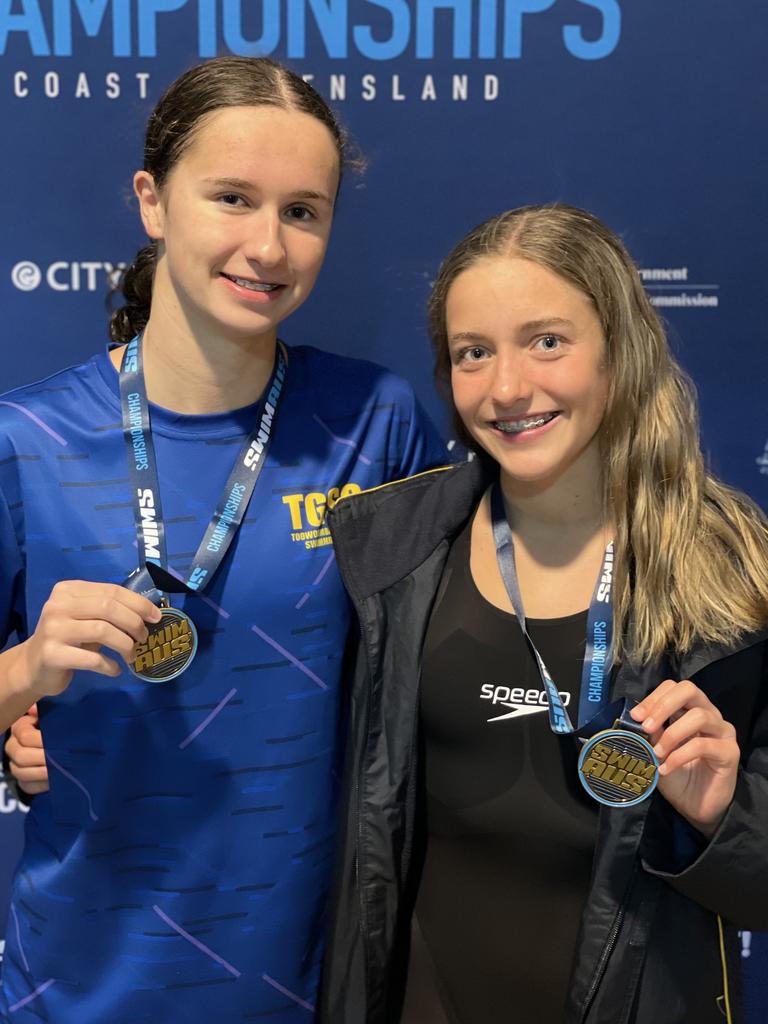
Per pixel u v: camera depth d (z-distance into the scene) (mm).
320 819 1457
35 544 1370
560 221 1272
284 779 1422
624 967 1217
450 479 1439
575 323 1236
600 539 1326
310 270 1332
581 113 1969
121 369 1418
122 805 1394
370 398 1538
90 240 1991
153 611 1262
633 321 1292
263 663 1400
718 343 2027
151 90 1942
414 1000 1404
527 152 1979
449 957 1357
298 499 1434
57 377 1441
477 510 1426
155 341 1394
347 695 1508
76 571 1368
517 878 1309
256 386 1430
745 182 1987
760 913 1232
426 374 2057
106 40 1927
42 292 2002
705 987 1261
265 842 1421
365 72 1951
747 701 1279
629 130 1973
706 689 1255
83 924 1420
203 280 1297
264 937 1432
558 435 1252
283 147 1269
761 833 1211
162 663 1321
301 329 2045
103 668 1241
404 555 1397
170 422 1396
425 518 1419
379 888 1344
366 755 1355
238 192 1271
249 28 1931
